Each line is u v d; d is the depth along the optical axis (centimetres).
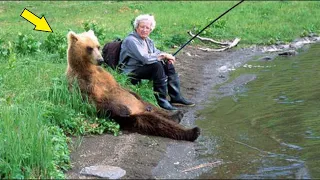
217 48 1305
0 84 683
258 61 1131
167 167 507
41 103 603
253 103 759
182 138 587
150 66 731
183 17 1633
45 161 473
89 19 1540
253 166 506
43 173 468
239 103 764
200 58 1166
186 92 847
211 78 963
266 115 688
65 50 909
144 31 728
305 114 683
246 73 998
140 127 600
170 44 1245
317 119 657
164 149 555
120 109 607
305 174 484
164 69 758
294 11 1778
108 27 1369
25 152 486
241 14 1739
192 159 530
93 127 591
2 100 608
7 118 519
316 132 606
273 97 788
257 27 1515
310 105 727
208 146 570
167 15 1680
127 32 1284
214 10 1825
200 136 607
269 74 977
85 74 629
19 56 883
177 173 492
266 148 559
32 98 626
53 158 489
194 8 1878
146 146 559
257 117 681
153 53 739
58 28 1312
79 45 620
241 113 706
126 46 736
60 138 535
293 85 863
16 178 455
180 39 1287
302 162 514
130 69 753
